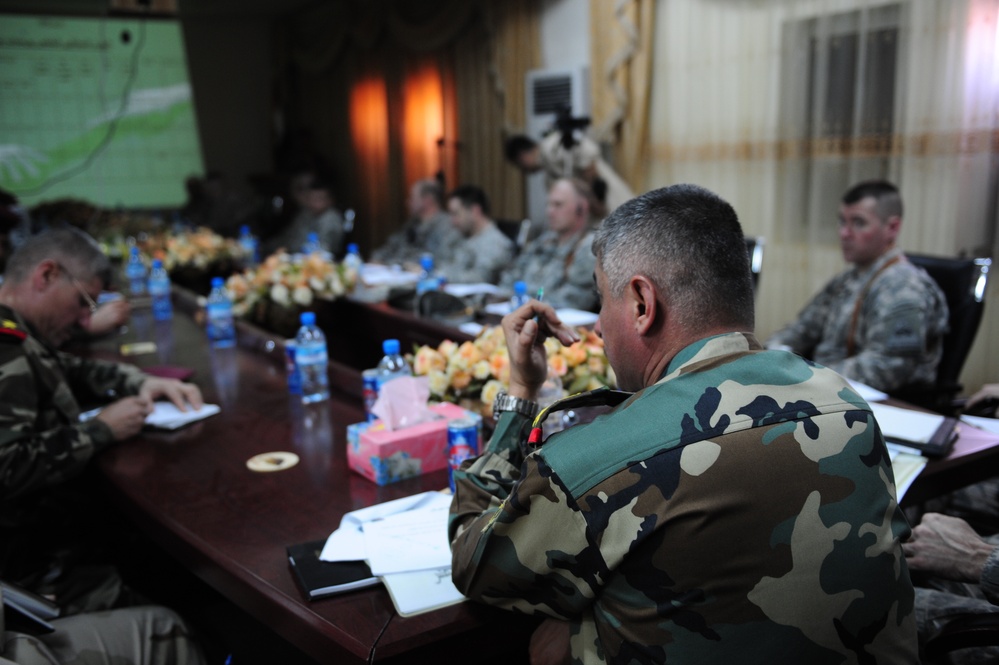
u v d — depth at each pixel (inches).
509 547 36.0
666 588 32.5
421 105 285.3
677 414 33.9
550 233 152.8
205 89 354.0
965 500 76.3
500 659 53.1
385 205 312.5
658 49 193.9
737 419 33.3
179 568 85.6
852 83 157.2
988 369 139.3
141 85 305.3
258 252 221.5
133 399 73.5
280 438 72.7
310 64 334.3
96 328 107.2
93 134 299.4
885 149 152.4
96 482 68.4
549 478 34.4
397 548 48.4
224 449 70.2
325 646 42.4
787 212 169.9
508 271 161.3
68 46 290.8
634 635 33.3
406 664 41.1
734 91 177.0
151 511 58.1
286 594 45.5
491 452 44.9
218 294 117.1
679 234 36.4
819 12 159.6
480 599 38.6
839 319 101.4
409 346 125.2
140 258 166.4
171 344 114.8
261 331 114.0
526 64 233.3
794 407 33.8
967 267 95.8
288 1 315.6
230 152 361.7
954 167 141.6
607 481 33.3
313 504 58.1
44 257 74.8
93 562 73.2
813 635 32.1
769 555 31.8
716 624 32.1
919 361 93.2
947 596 53.8
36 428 69.7
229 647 77.8
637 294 37.3
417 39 271.7
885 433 64.0
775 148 170.6
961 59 138.4
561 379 69.2
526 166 197.0
